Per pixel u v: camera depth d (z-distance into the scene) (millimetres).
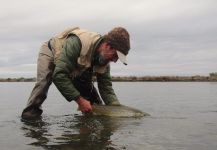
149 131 2484
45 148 2006
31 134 2426
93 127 2668
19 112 3818
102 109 3336
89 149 1967
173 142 2139
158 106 4391
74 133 2428
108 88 3455
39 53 3316
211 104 4660
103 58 2924
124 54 2775
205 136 2316
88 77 3234
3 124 2900
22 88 11172
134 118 3145
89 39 2938
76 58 2971
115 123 2844
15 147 2049
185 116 3303
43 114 3559
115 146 2027
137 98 5910
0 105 4758
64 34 3143
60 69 2951
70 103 4844
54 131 2523
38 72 3285
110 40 2803
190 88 9930
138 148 1992
